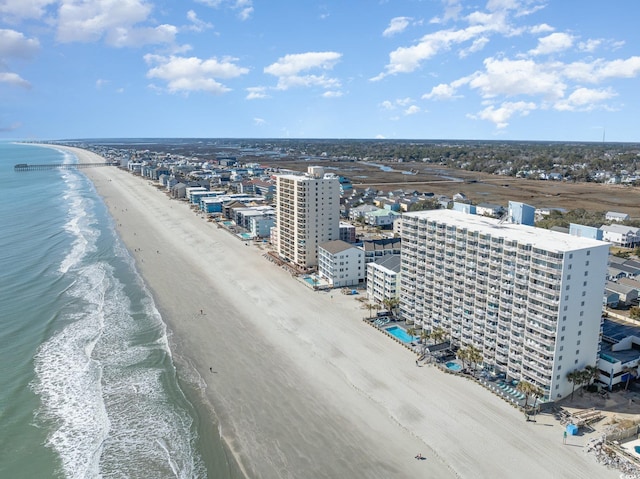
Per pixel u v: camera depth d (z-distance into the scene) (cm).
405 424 8644
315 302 14725
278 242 19912
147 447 8162
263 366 10806
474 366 10712
